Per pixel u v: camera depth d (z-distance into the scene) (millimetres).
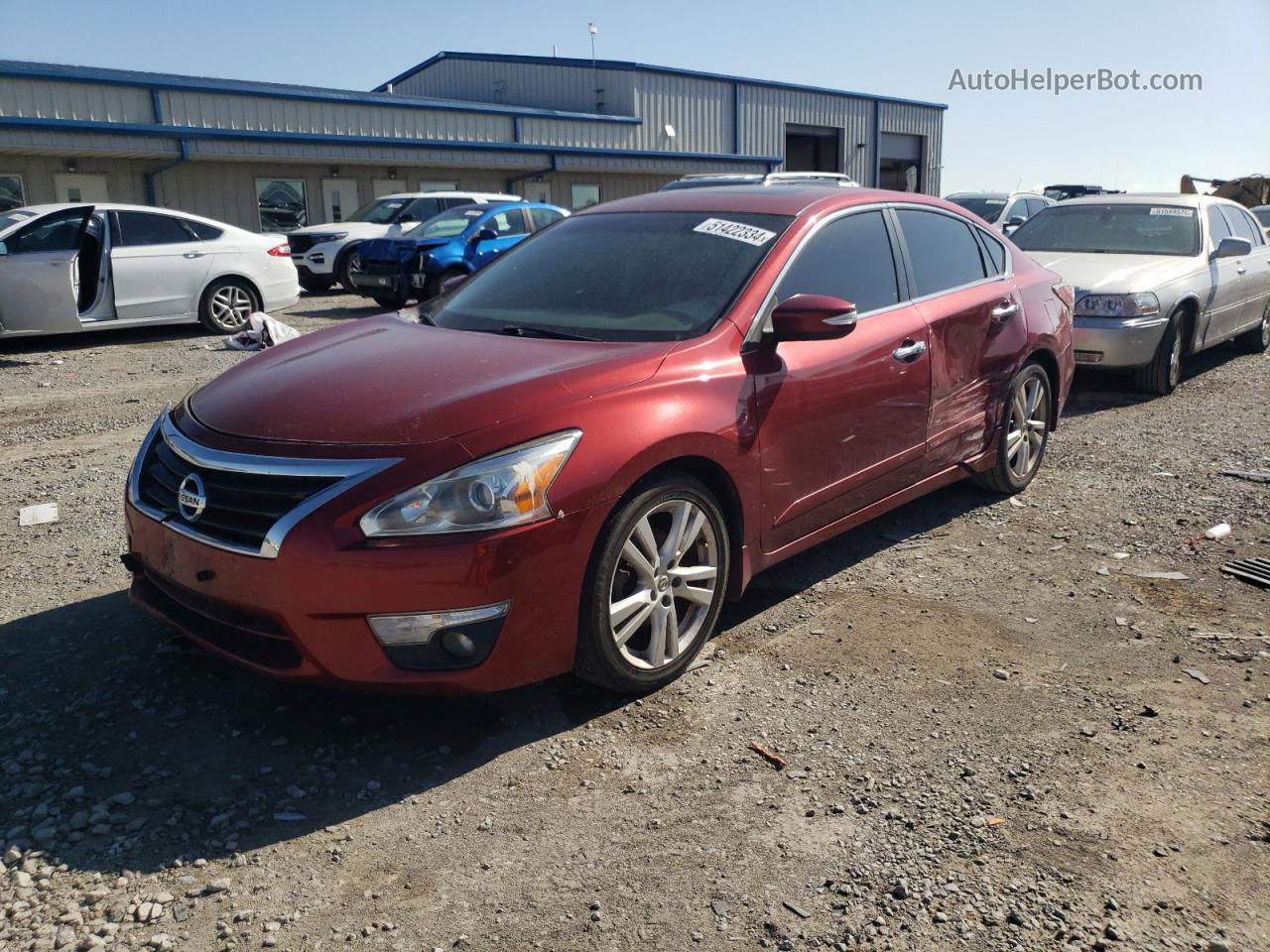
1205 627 4102
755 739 3312
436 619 2990
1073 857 2725
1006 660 3832
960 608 4305
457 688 3084
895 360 4441
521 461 3076
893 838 2812
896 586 4551
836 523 4344
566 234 4738
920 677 3705
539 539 3088
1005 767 3143
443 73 35906
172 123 20609
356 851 2775
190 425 3447
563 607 3199
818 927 2480
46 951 2385
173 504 3328
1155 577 4617
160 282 12227
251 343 11891
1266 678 3678
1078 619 4191
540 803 2986
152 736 3303
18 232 10992
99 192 20219
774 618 4223
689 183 15883
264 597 3008
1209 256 9156
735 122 34656
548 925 2500
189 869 2689
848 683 3664
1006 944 2414
